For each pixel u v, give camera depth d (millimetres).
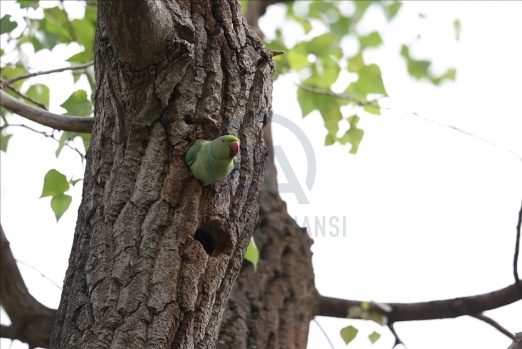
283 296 7520
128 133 6648
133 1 6465
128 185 6621
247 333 7371
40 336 7598
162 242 6570
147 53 6586
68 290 6613
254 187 6730
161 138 6637
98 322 6516
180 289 6547
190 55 6625
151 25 6527
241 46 6754
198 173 6605
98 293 6547
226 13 6754
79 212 6707
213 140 6602
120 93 6648
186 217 6598
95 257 6586
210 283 6598
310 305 7602
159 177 6613
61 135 7152
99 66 6742
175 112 6648
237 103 6715
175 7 6672
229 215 6668
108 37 6637
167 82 6629
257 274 7527
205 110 6664
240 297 7453
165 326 6504
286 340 7406
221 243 6668
